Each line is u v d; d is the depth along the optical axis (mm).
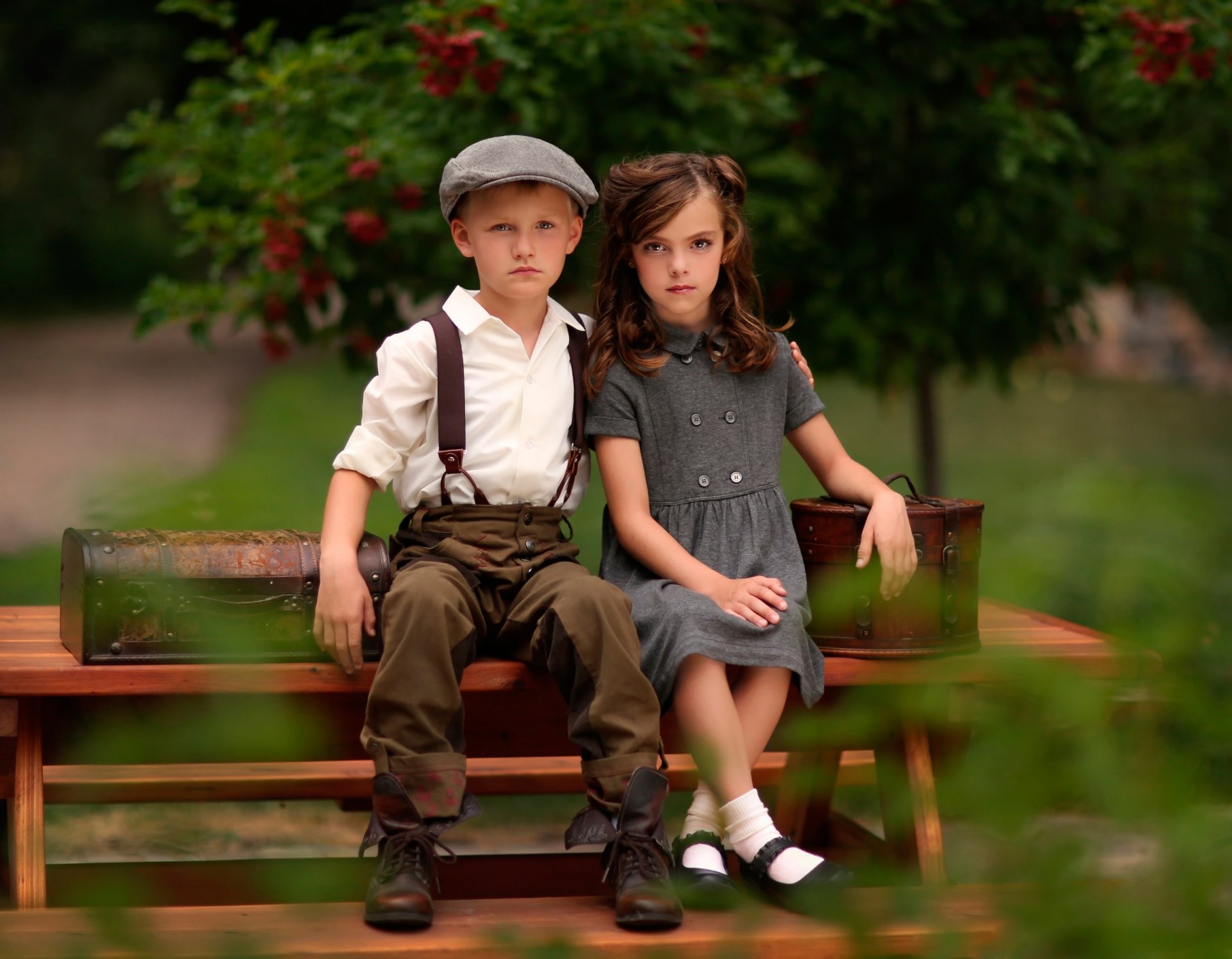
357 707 3266
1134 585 1051
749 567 3283
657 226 3258
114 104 28688
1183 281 6785
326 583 2953
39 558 3035
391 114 5258
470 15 4766
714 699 2984
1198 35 4883
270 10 12211
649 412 3363
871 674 3211
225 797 4031
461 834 4711
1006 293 6035
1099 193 6008
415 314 5586
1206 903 1057
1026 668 1131
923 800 3131
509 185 3148
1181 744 1082
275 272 5176
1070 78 5742
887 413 6652
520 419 3223
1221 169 6320
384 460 3156
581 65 4930
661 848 2787
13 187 30875
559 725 3361
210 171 5543
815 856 2893
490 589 3131
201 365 23344
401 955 2580
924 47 5555
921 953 1243
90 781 3908
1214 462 11500
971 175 5742
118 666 2885
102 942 1237
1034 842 1104
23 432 15195
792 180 5461
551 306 3412
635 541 3260
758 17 5766
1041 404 18703
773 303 5840
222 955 1452
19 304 30906
